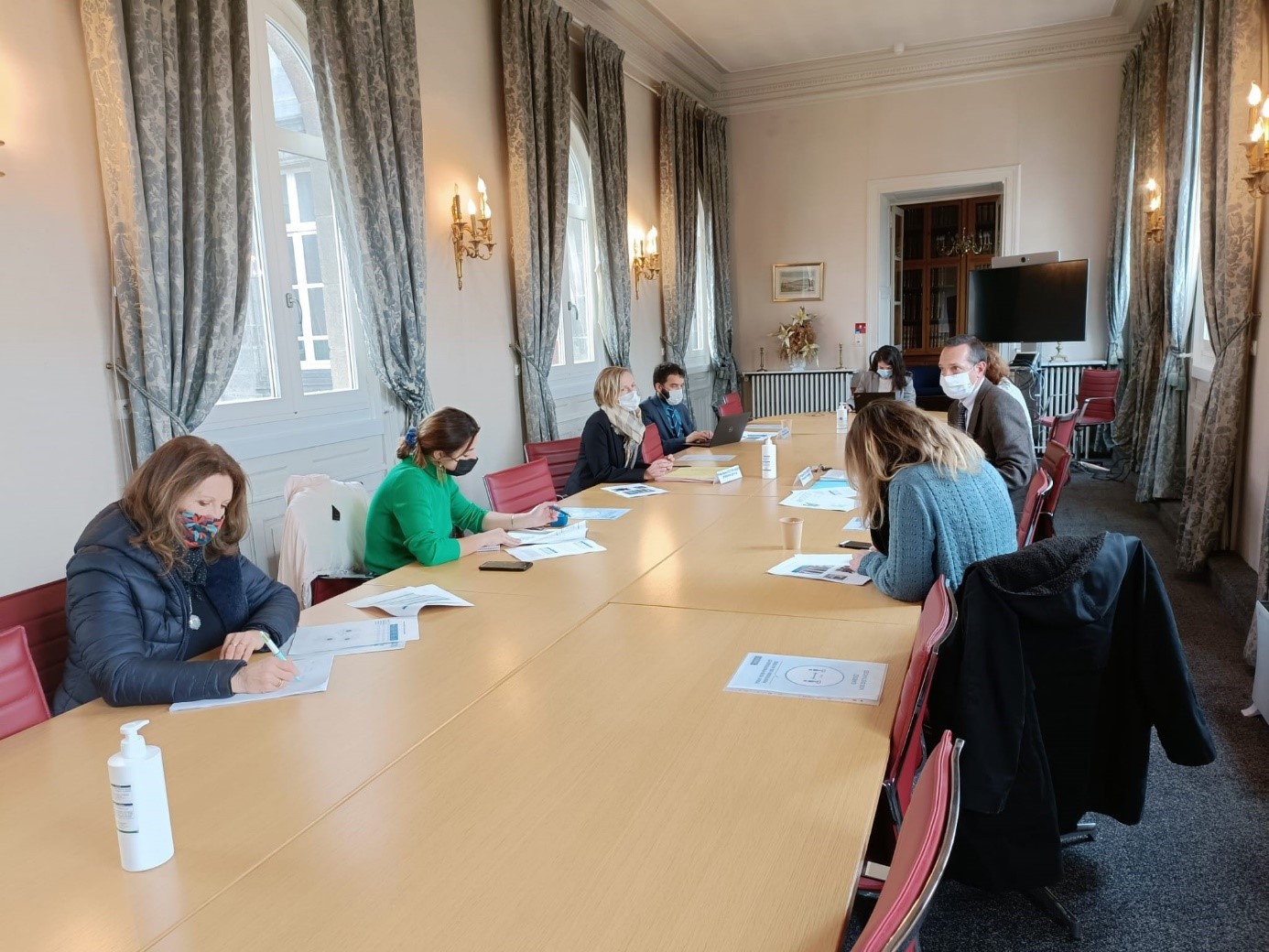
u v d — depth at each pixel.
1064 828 2.01
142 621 1.93
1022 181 8.65
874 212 9.19
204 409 3.50
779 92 9.25
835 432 5.88
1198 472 4.72
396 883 1.16
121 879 1.19
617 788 1.39
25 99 2.98
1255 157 3.73
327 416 4.49
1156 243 7.25
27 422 3.00
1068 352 8.77
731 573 2.62
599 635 2.12
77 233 3.15
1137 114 7.66
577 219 7.33
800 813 1.30
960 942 2.04
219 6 3.47
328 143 4.34
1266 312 4.22
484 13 5.69
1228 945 2.00
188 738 1.63
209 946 1.04
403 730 1.63
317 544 3.03
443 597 2.45
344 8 4.32
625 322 7.40
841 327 9.50
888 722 1.60
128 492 1.95
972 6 7.49
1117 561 1.89
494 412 5.88
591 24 6.94
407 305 4.75
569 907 1.09
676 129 8.41
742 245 9.73
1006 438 3.74
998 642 1.74
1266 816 2.53
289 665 1.85
